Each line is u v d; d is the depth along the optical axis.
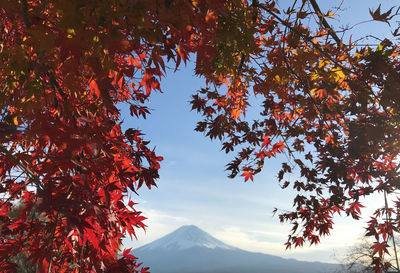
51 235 2.14
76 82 1.88
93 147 1.92
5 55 2.17
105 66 1.78
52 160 1.82
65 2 1.50
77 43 1.58
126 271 2.49
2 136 1.78
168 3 1.64
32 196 2.76
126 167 2.57
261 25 3.41
